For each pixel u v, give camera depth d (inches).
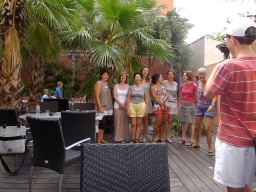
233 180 78.3
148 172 73.4
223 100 81.3
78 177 151.7
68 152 130.5
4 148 149.8
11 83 196.5
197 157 197.9
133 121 225.3
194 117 229.8
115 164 72.5
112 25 244.2
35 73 290.4
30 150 207.3
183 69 575.8
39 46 213.5
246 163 78.5
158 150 75.5
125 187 71.6
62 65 572.7
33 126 117.1
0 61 201.0
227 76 77.2
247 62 77.3
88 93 268.2
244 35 78.0
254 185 130.3
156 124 236.8
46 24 215.5
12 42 193.8
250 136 76.7
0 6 196.2
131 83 333.4
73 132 147.5
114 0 216.1
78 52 265.3
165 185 73.4
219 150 81.5
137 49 260.7
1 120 154.9
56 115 185.5
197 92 229.6
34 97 292.7
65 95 545.3
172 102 244.1
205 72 206.7
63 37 232.5
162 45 255.4
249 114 76.9
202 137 276.5
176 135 281.0
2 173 156.6
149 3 252.7
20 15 199.9
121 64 233.0
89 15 253.1
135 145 75.0
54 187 137.3
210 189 136.4
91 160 71.4
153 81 235.5
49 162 116.5
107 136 273.7
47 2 193.6
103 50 221.3
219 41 449.4
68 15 205.8
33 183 142.0
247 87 76.0
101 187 70.3
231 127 78.6
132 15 223.3
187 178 152.7
